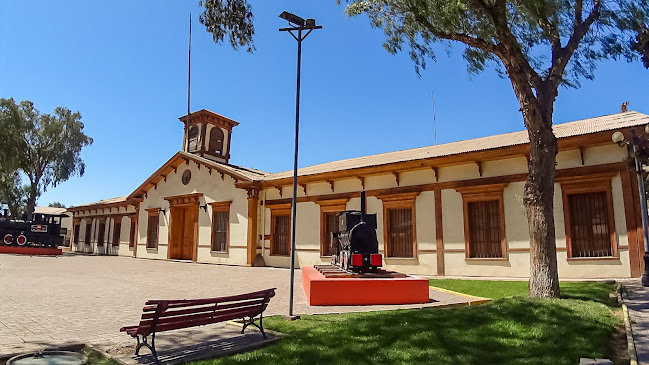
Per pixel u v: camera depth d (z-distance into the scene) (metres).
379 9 10.68
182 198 26.09
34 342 5.85
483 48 9.41
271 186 21.56
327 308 8.90
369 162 18.98
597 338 5.51
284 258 20.69
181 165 26.95
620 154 12.65
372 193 17.94
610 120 14.27
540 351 5.07
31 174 40.16
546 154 8.80
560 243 13.44
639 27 9.76
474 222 15.33
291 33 8.88
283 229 21.25
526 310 6.97
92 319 7.62
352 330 6.19
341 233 12.02
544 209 8.70
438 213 15.99
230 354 5.41
